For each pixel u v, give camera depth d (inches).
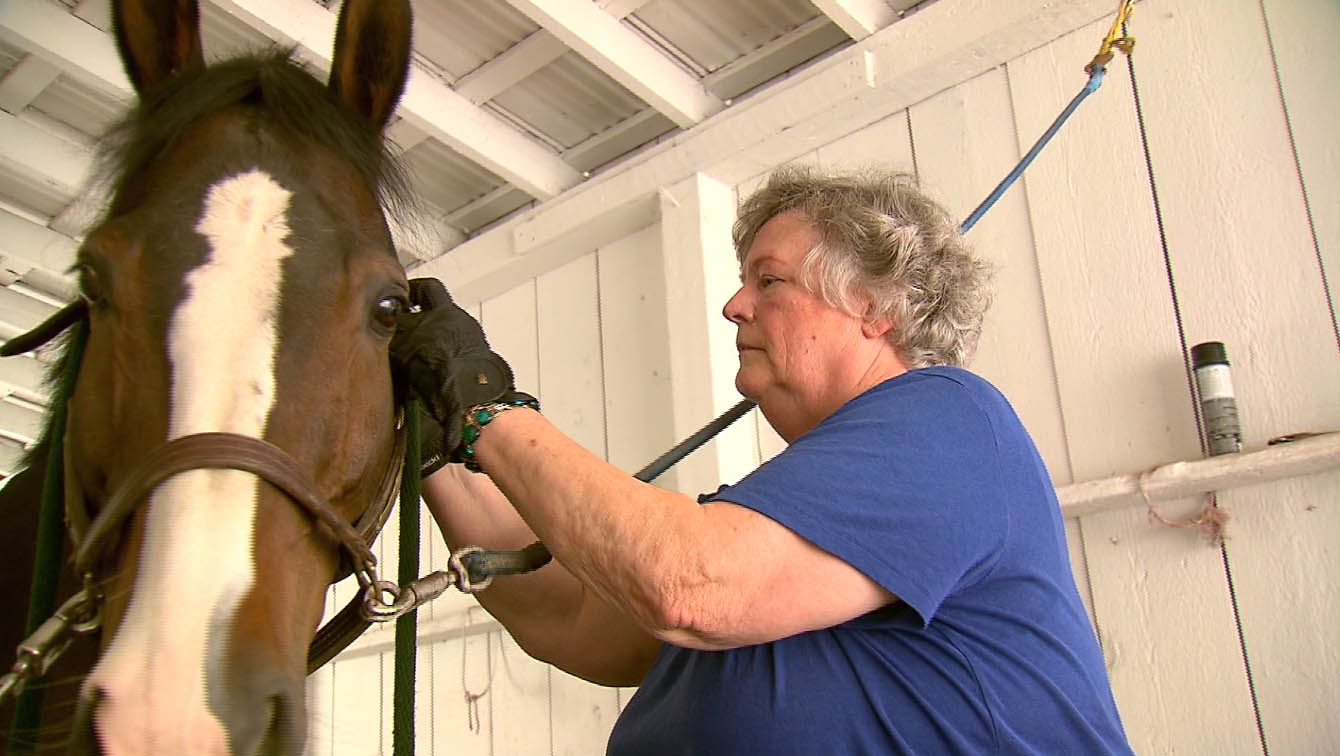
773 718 40.1
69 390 43.1
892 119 109.7
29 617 41.1
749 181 120.9
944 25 103.7
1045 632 41.5
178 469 33.8
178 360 35.7
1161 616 84.6
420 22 117.4
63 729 40.3
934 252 49.7
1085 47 98.5
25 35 112.6
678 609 37.8
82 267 38.9
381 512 42.6
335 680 149.6
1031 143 99.9
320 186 41.6
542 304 141.0
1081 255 94.6
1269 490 81.5
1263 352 84.5
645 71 116.9
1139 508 87.2
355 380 39.4
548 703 125.9
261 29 110.2
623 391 129.5
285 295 37.7
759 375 50.4
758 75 122.8
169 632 31.1
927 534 39.5
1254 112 88.8
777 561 38.4
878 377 48.3
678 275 118.5
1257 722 79.3
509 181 133.4
